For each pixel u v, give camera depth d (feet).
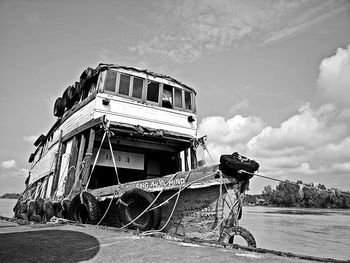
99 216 30.66
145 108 40.75
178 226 25.89
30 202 53.57
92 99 39.04
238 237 51.03
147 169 50.80
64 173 42.78
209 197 24.50
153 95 42.45
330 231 71.87
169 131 41.50
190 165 43.91
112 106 38.50
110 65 39.96
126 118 38.93
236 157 23.54
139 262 13.19
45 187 50.11
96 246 16.78
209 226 23.95
